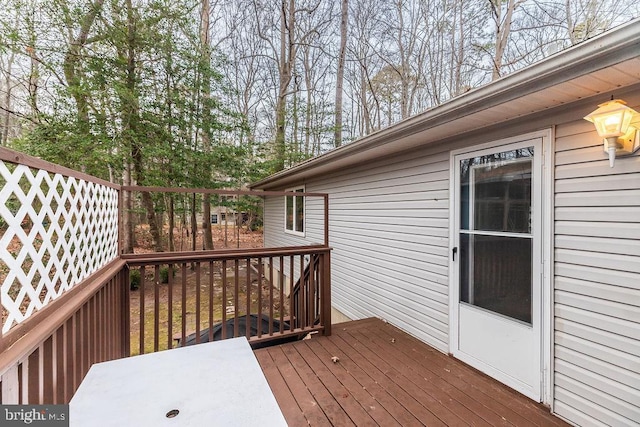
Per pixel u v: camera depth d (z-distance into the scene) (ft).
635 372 5.89
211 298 9.05
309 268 11.45
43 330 3.81
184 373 4.63
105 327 6.79
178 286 26.86
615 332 6.16
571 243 6.86
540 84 5.92
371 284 14.79
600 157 6.37
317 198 21.13
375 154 13.46
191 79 27.71
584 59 5.00
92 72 23.35
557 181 7.12
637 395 5.86
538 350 7.40
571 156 6.85
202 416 3.55
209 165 29.68
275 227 30.42
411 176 12.04
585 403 6.56
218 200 34.09
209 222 33.47
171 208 31.30
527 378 7.61
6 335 3.27
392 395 7.41
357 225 16.06
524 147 7.78
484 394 7.59
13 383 3.26
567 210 6.92
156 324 8.50
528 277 7.68
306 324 12.16
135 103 24.22
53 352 4.17
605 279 6.30
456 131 9.51
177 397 3.96
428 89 36.11
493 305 8.56
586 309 6.59
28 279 3.89
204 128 28.91
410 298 12.03
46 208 4.46
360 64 37.81
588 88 5.97
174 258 8.68
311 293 10.89
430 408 6.94
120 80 24.39
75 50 23.34
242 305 21.95
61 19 22.38
